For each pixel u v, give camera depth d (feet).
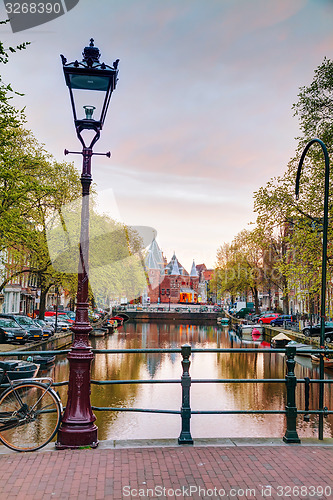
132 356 118.42
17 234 69.56
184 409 19.63
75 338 19.34
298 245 79.77
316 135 79.82
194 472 16.11
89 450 18.19
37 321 108.68
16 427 18.79
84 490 14.49
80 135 19.77
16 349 81.92
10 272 98.73
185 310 333.01
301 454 18.22
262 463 17.12
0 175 62.80
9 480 15.15
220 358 118.21
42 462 16.79
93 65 19.04
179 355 123.24
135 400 66.18
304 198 81.87
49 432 19.27
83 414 18.85
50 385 19.39
